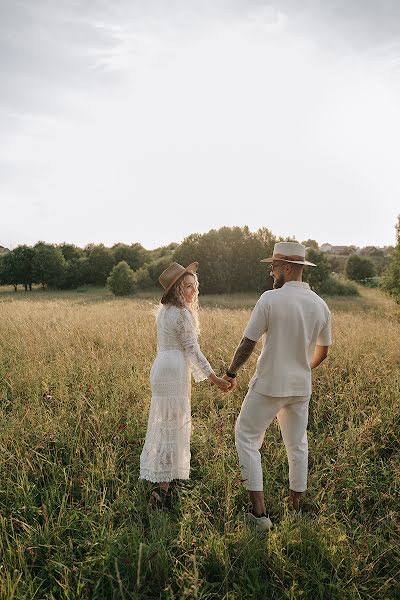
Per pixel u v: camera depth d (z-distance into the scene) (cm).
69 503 308
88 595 229
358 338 753
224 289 3469
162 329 328
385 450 400
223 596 232
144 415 427
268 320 295
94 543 258
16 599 217
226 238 3544
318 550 260
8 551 245
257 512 296
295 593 229
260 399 303
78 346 709
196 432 411
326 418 459
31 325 901
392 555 264
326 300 2470
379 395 480
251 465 302
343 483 333
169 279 323
